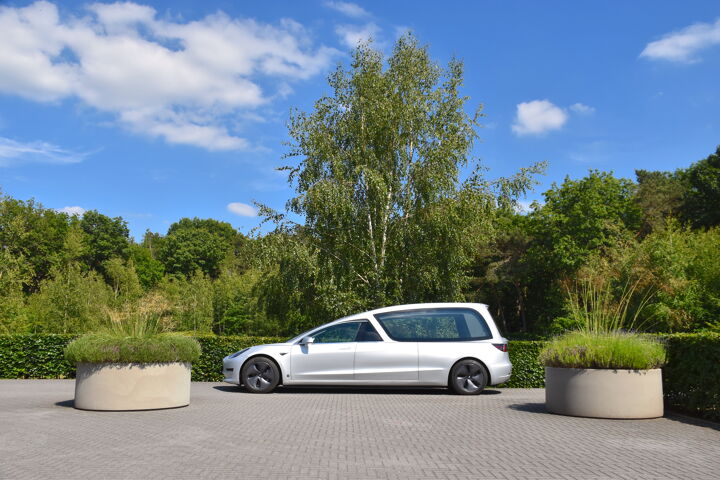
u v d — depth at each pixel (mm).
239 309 50781
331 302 20625
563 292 36250
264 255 20781
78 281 36156
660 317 21562
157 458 6445
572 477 5707
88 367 10250
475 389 12969
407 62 22906
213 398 12211
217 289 54125
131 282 54906
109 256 75188
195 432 8062
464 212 20438
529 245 53406
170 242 85250
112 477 5617
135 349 10250
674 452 6918
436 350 13109
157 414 9797
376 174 20703
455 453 6777
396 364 13094
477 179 21547
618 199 49938
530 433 8125
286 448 7012
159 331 11391
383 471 5902
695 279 22656
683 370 10086
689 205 50438
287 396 12664
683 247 24500
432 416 9656
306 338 13352
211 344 16672
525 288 58250
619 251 26125
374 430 8289
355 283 22000
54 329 34688
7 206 45406
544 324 50094
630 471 5953
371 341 13258
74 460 6332
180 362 10781
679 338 10273
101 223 76625
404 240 21438
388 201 21688
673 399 10500
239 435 7848
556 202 50656
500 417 9594
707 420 9461
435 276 21109
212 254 85312
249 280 51844
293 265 20797
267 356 13367
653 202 52562
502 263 52594
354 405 11070
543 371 15773
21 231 45031
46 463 6184
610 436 7945
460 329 13328
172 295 54906
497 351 13148
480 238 21234
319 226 21484
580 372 9766
